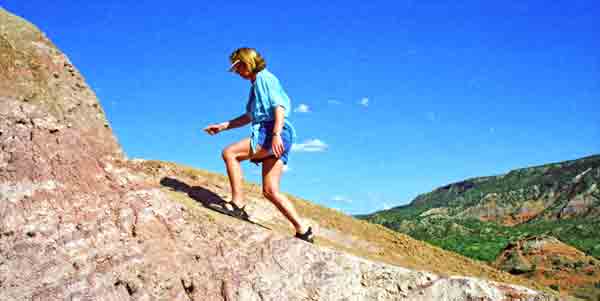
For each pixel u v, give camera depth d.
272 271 5.53
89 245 5.01
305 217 10.06
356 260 5.73
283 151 5.66
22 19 7.51
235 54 5.69
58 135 5.55
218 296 5.32
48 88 6.83
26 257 4.78
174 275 5.20
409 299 5.66
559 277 51.25
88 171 5.48
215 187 7.93
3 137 5.26
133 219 5.33
